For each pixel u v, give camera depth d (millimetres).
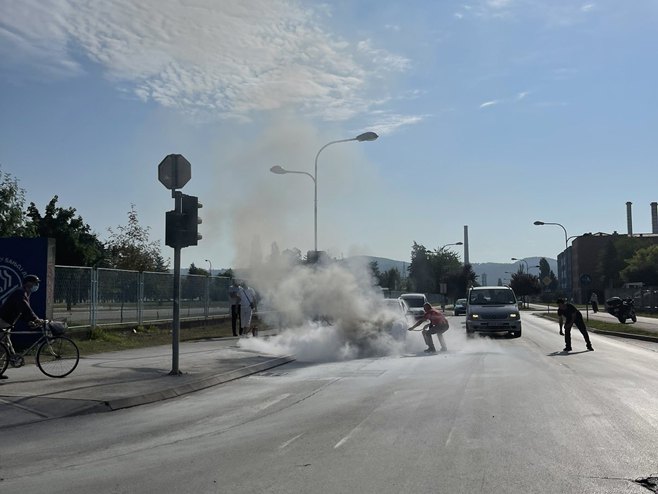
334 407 10047
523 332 29625
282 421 9016
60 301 17984
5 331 11844
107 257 44438
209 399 10984
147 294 23156
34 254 16719
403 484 5969
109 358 15820
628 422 8727
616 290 64125
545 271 162875
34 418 9117
